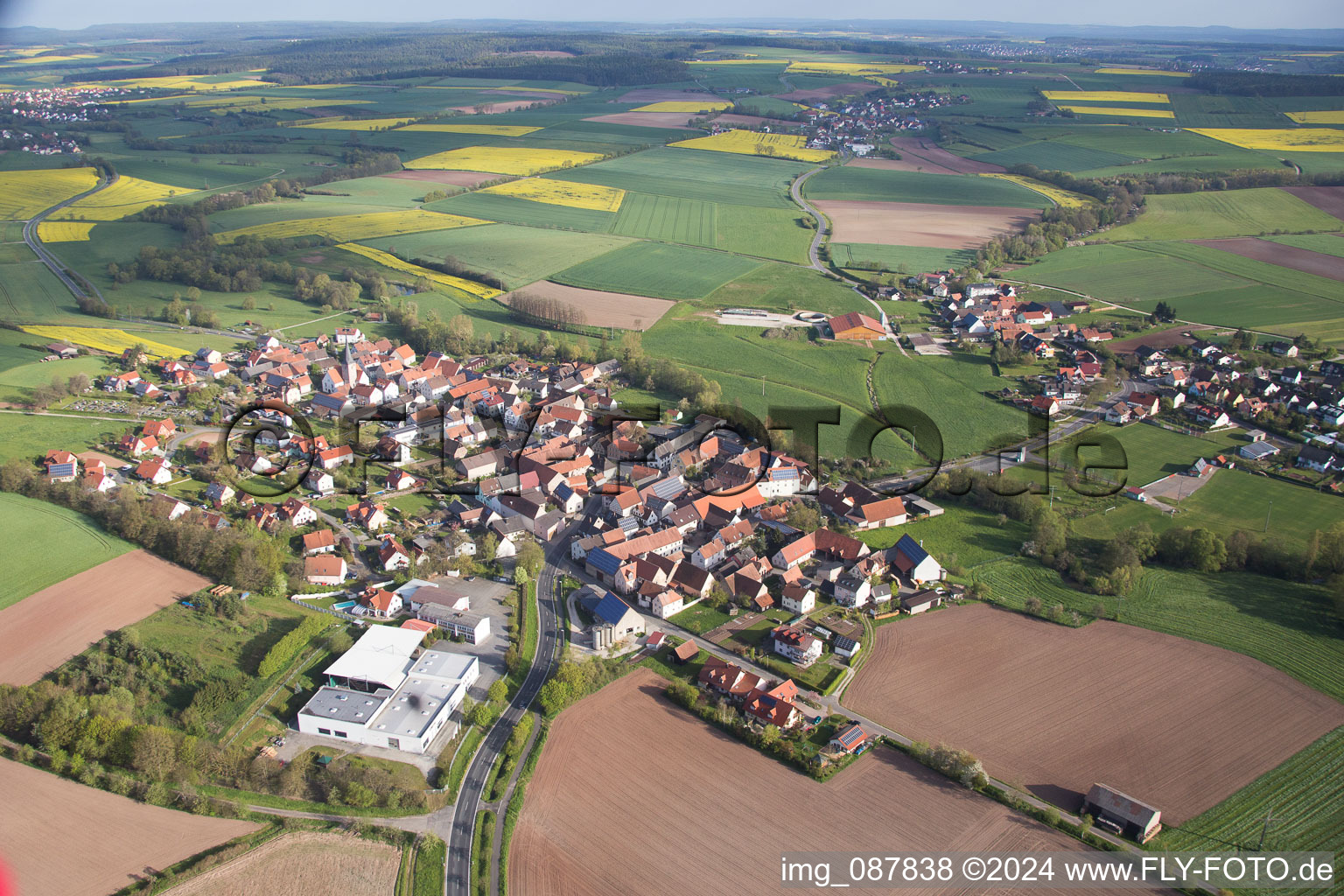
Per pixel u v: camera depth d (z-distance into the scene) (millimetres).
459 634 139250
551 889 95750
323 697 122188
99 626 134250
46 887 94812
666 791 108812
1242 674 128875
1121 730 118125
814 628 140875
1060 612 142125
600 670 129125
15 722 115062
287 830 103688
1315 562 153500
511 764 113312
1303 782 108688
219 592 141500
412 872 98375
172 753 110125
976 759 110438
